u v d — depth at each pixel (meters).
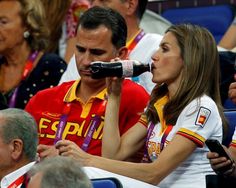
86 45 11.34
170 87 10.70
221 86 12.79
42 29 13.81
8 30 13.59
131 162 10.95
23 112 10.45
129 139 10.98
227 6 16.34
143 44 13.18
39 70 13.62
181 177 10.53
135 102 11.38
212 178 10.09
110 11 11.45
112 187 9.30
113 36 11.37
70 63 13.27
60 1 15.70
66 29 16.14
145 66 10.77
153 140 10.70
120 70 10.67
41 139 11.50
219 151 9.86
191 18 16.44
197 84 10.55
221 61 12.82
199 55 10.59
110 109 11.02
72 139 11.34
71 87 11.66
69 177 7.36
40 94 11.80
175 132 10.53
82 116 11.40
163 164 10.30
